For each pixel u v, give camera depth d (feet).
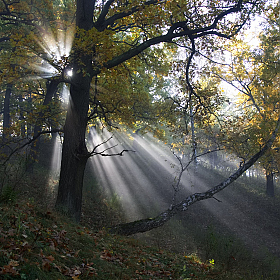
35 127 55.42
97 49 26.66
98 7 39.42
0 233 12.14
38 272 10.33
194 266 22.86
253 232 59.31
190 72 43.29
